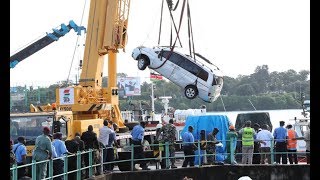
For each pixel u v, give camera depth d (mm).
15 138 17016
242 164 20750
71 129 18469
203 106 34406
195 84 28531
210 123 23656
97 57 23266
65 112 18141
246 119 27297
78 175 16109
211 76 28297
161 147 20516
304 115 26750
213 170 20406
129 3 23203
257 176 20438
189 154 20531
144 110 35062
